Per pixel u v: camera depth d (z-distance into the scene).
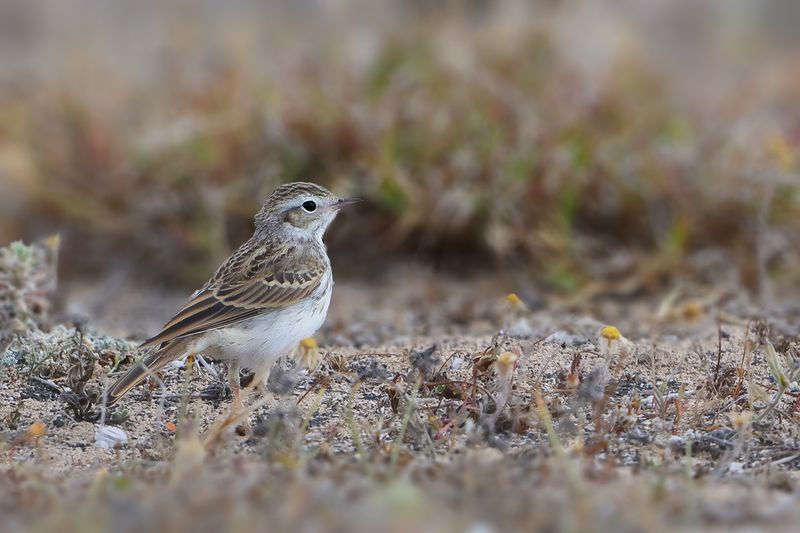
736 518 6.86
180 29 19.70
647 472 8.13
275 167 16.50
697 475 8.07
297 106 16.92
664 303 13.02
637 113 17.06
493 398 9.24
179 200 16.75
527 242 15.81
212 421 9.64
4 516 6.95
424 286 15.66
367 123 16.66
